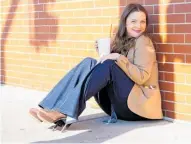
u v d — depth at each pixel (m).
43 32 5.83
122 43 4.44
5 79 6.59
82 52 5.31
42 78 5.94
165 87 4.46
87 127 4.29
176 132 4.05
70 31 5.43
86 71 4.13
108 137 3.94
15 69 6.38
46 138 3.96
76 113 4.01
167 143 3.75
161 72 4.48
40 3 5.81
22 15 6.13
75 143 3.79
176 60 4.34
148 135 3.98
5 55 6.53
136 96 4.27
